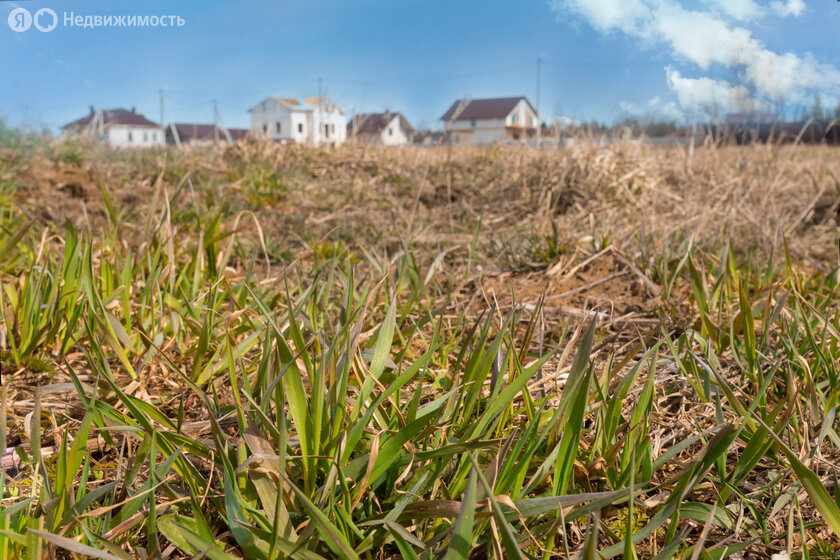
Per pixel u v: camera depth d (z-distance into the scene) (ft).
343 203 22.88
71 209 18.54
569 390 4.49
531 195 21.91
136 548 4.14
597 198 19.99
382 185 26.94
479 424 4.63
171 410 6.46
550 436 4.99
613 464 4.83
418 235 16.76
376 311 9.40
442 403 4.93
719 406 5.25
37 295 7.66
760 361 7.32
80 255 8.61
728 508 4.89
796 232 16.38
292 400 4.29
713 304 8.77
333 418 4.46
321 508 4.15
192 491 4.24
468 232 18.60
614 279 12.13
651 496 5.04
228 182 24.91
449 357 7.32
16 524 4.19
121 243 10.44
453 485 4.51
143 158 29.89
